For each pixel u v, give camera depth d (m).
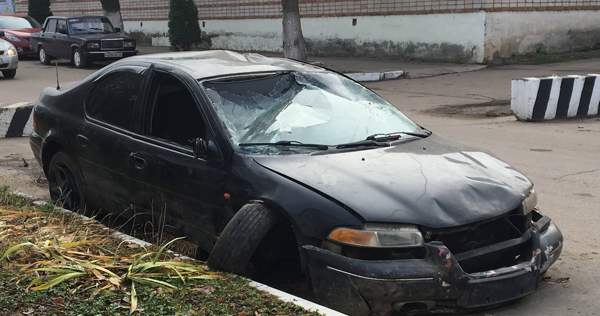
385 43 22.58
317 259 3.84
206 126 4.62
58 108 6.17
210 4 29.36
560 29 21.08
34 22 27.77
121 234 4.98
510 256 4.07
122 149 5.23
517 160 8.61
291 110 4.87
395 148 4.63
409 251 3.75
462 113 12.88
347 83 5.52
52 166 6.23
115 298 3.75
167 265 4.12
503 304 4.07
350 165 4.23
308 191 3.98
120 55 22.56
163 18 32.12
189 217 4.68
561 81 11.84
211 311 3.60
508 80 17.06
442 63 20.72
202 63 5.28
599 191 7.04
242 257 4.08
